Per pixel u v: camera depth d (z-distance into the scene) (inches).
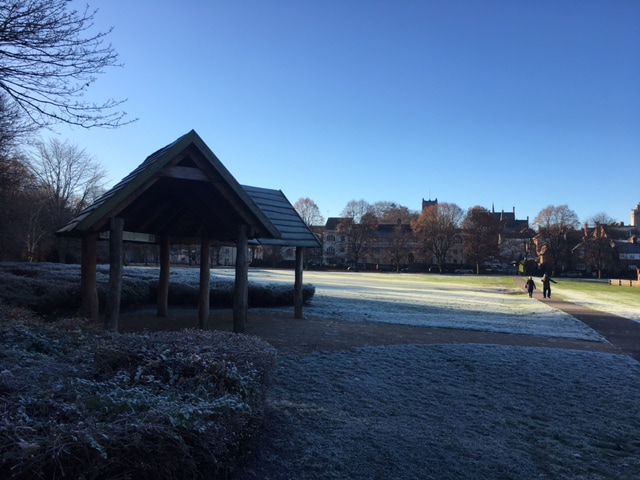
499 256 4320.9
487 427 228.7
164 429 120.5
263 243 543.8
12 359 188.5
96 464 109.7
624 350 481.4
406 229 4670.3
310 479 161.6
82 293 427.8
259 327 498.6
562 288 2082.9
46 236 1745.8
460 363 362.0
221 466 150.3
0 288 478.3
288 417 219.9
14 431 111.6
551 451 203.6
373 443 196.9
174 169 348.2
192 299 692.1
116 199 325.4
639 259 4084.6
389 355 374.6
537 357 392.5
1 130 521.0
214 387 166.9
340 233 4527.6
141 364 183.0
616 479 179.2
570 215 3818.9
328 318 619.8
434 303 1005.8
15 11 282.7
